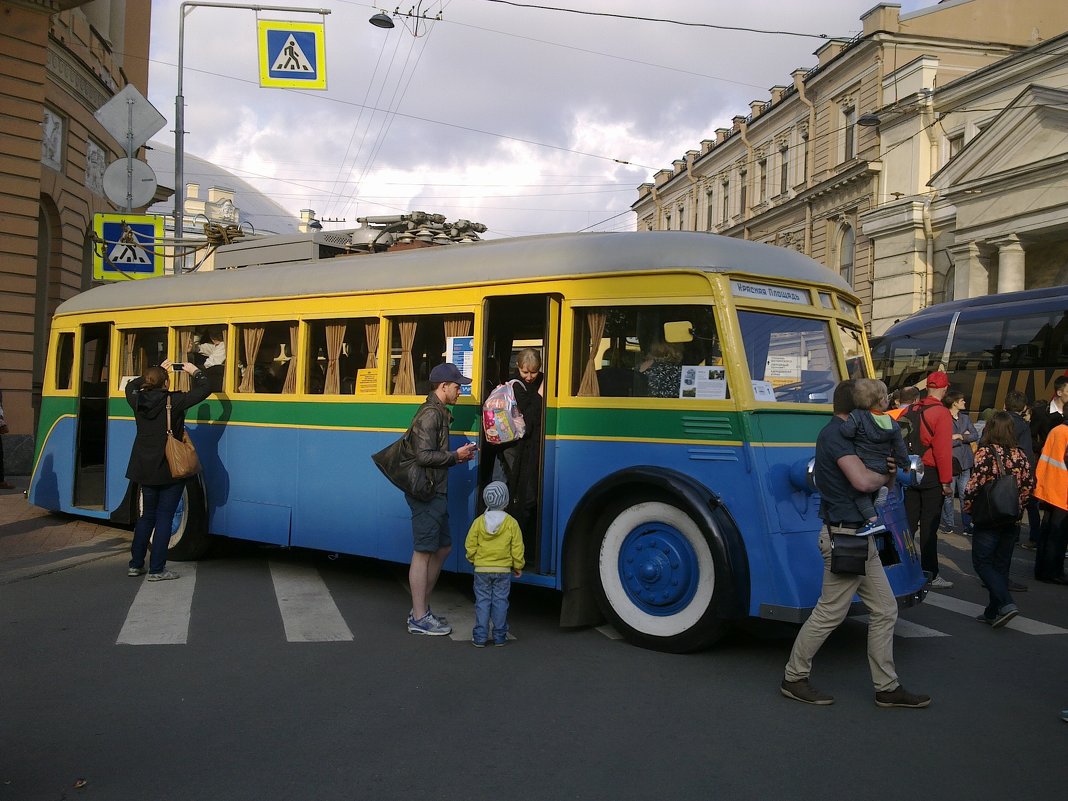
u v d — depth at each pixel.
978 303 18.42
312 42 14.12
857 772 3.94
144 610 6.61
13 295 15.48
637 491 5.86
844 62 33.22
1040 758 4.12
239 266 9.88
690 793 3.71
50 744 4.16
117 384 9.45
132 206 12.03
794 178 37.50
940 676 5.39
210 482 8.39
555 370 6.28
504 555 5.79
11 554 8.48
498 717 4.55
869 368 6.83
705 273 5.77
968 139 27.77
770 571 5.32
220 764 3.95
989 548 6.67
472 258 6.83
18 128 15.47
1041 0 32.50
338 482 7.43
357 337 7.45
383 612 6.71
